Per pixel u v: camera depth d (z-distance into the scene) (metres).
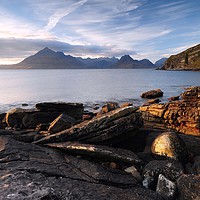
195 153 12.72
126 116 12.35
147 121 23.28
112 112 12.94
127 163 10.37
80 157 10.70
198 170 9.33
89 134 11.99
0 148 10.21
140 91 72.88
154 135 15.23
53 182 7.53
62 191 6.88
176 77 151.62
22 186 6.81
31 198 5.98
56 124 14.85
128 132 12.59
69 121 15.34
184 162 10.51
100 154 10.38
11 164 8.76
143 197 7.51
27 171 8.24
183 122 20.31
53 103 20.47
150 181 8.75
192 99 21.23
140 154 11.67
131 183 8.54
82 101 52.28
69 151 11.02
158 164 9.50
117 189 7.85
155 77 159.38
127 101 51.41
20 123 19.52
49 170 8.52
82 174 8.77
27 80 151.62
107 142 12.27
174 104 22.17
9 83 120.75
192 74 188.38
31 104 48.09
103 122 12.02
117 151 10.70
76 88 85.44
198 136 17.02
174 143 10.80
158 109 22.97
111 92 70.69
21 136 13.33
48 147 11.55
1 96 62.72
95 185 7.89
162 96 59.25
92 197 6.89
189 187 7.85
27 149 10.52
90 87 89.06
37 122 19.38
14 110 19.97
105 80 137.12
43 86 97.00
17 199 5.89
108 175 8.77
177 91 71.62
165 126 21.28
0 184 6.91
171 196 7.76
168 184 8.07
